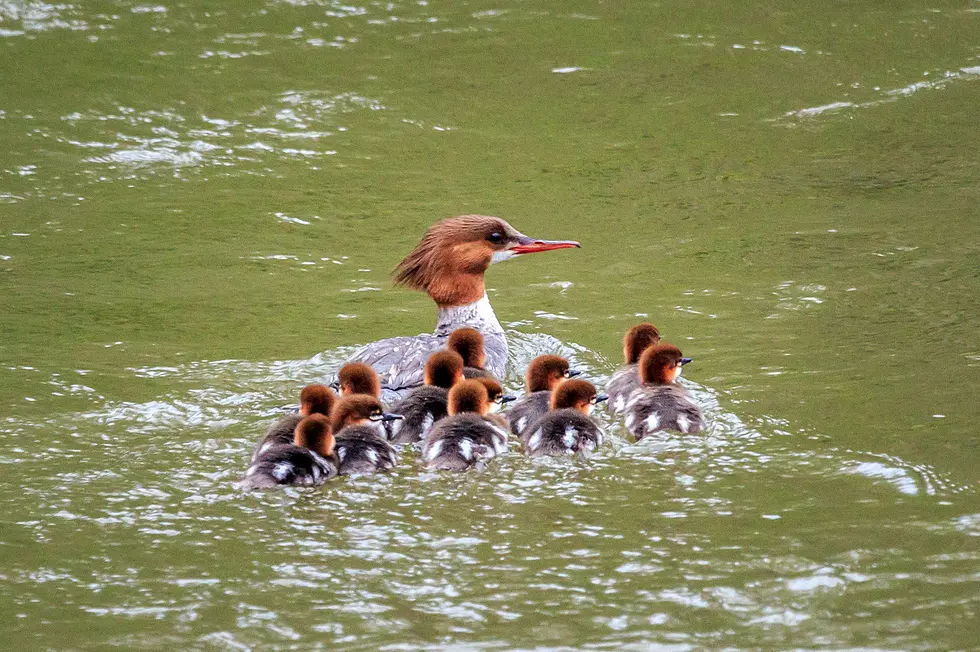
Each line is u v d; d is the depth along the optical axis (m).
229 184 20.41
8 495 10.67
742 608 8.89
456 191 20.22
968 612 8.75
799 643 8.48
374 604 9.02
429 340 13.88
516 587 9.20
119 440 11.89
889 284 16.12
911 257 17.05
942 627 8.59
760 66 24.92
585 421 11.66
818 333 14.61
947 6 27.20
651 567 9.41
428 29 26.12
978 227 18.09
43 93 23.03
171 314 15.67
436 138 22.28
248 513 10.35
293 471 10.80
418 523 10.17
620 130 22.64
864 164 20.97
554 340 14.79
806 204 19.38
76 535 10.02
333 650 8.51
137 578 9.38
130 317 15.55
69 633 8.71
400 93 23.80
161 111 22.70
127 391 13.16
